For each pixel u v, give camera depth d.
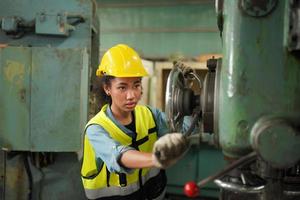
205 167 2.72
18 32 1.95
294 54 0.65
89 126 1.12
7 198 2.02
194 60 3.05
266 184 0.74
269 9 0.65
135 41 3.37
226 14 0.69
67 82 1.77
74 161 2.01
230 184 0.77
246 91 0.66
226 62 0.68
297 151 0.63
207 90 0.79
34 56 1.76
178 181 2.78
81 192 2.03
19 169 2.01
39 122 1.79
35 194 2.03
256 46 0.66
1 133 1.81
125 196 1.23
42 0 1.93
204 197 2.78
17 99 1.79
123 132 1.16
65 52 1.76
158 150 0.63
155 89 2.89
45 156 1.97
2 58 1.77
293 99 0.66
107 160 0.97
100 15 3.41
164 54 3.31
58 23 1.88
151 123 1.25
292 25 0.64
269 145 0.63
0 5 1.94
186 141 0.67
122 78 1.08
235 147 0.68
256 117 0.66
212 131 0.80
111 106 1.20
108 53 1.15
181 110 0.86
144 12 3.33
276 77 0.66
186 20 3.26
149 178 1.32
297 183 0.81
